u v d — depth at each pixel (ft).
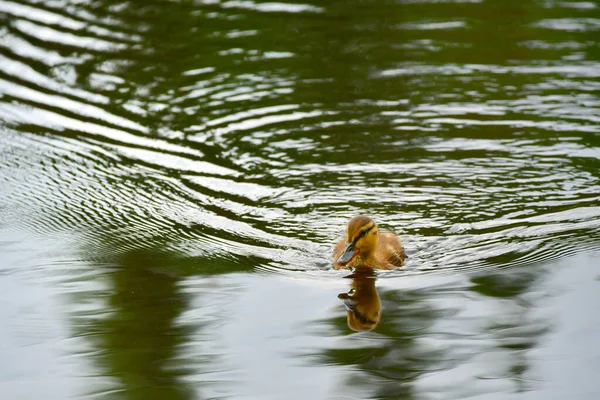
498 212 77.77
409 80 106.83
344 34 120.98
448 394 51.24
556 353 54.95
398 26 123.85
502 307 61.36
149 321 60.49
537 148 90.02
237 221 77.10
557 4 131.64
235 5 132.16
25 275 67.56
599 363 53.52
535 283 64.80
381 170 86.38
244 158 89.30
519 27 122.62
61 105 100.99
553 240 71.92
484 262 69.10
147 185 83.76
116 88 105.09
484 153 89.40
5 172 86.02
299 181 84.58
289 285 66.33
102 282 66.39
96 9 129.59
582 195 80.18
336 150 90.79
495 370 53.47
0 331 59.41
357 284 66.59
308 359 55.52
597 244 70.69
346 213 78.59
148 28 122.52
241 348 56.95
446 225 75.87
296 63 111.86
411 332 58.54
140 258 70.33
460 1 134.10
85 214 78.18
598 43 115.85
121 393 51.88
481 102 100.83
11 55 113.29
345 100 102.06
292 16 127.75
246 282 66.64
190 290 65.16
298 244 73.26
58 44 116.47
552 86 104.12
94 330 59.26
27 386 52.90
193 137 93.86
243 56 113.91
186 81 106.83
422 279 67.00
